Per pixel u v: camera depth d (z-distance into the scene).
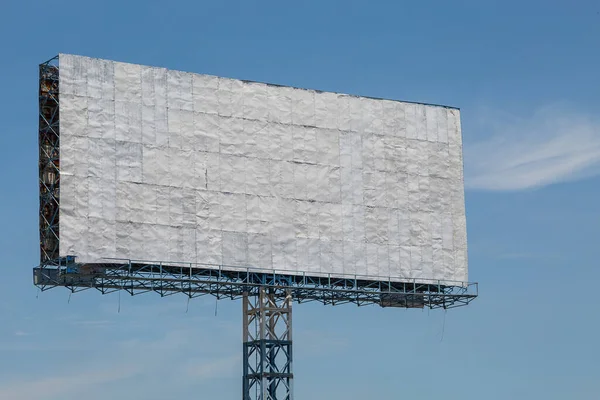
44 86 99.69
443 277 110.50
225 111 103.50
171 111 101.44
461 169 112.88
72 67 98.50
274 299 103.75
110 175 98.50
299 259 104.38
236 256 101.94
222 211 102.06
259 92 105.12
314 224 105.50
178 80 102.12
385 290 108.44
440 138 112.38
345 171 107.50
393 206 109.19
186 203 100.88
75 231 96.62
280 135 105.31
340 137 107.81
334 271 105.62
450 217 111.62
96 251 97.19
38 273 98.06
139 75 100.75
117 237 98.06
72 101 98.06
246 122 104.19
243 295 103.12
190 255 100.31
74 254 96.25
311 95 107.12
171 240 99.81
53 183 98.56
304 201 105.38
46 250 98.50
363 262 107.00
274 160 104.75
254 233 102.94
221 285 102.12
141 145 99.94
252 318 103.19
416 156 111.00
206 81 103.12
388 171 109.44
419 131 111.50
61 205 96.50
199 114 102.50
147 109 100.62
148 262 98.56
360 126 108.88
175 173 100.81
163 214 99.88
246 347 102.56
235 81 104.31
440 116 112.75
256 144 104.25
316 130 106.88
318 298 106.56
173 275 100.75
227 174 102.75
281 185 104.69
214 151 102.56
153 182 99.94
